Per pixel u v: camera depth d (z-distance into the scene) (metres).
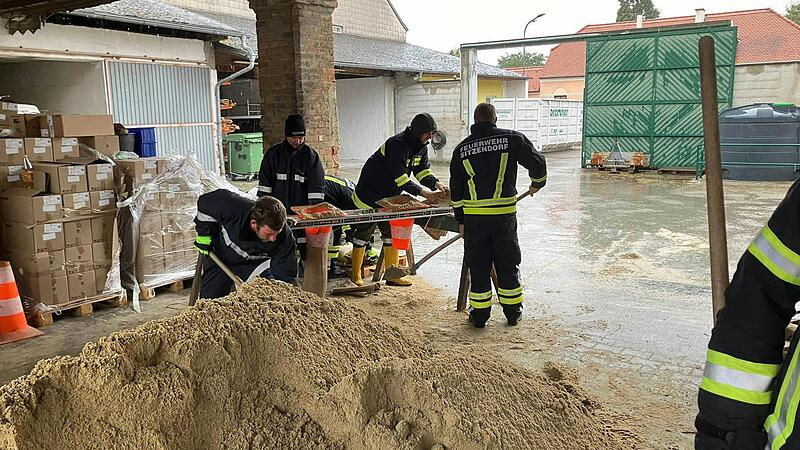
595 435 2.67
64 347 4.67
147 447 1.78
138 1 11.73
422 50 26.12
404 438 1.89
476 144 4.83
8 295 4.86
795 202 1.32
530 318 5.14
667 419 3.37
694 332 4.75
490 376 2.38
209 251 3.96
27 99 11.27
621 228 8.79
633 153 15.87
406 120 20.70
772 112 13.49
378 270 6.27
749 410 1.36
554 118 22.84
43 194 5.11
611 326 4.91
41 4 7.26
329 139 7.50
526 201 11.37
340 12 24.77
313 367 2.05
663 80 15.50
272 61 7.27
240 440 1.89
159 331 2.00
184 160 6.05
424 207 5.40
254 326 2.11
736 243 7.58
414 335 2.73
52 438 1.78
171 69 11.41
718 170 2.21
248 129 18.00
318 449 1.91
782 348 1.37
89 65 10.33
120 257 5.75
